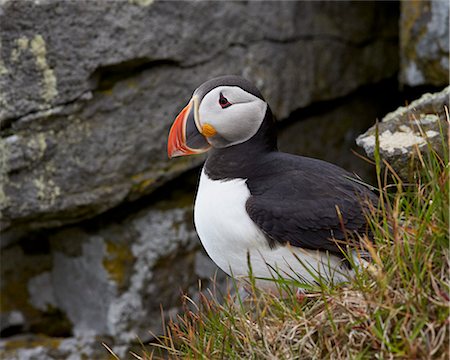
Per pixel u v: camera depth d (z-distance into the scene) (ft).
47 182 25.45
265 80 27.66
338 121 30.40
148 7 25.38
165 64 26.04
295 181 17.90
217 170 18.60
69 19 24.62
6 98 24.66
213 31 26.50
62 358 27.12
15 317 28.55
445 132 19.39
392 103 31.40
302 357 15.56
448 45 25.95
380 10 30.25
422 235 15.51
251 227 17.66
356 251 17.12
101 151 25.62
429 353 14.35
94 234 27.20
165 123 26.17
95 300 27.58
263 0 27.32
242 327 16.63
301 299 16.81
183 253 27.14
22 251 28.40
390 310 14.83
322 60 29.12
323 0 28.86
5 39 24.41
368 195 17.87
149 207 26.99
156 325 27.02
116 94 25.58
